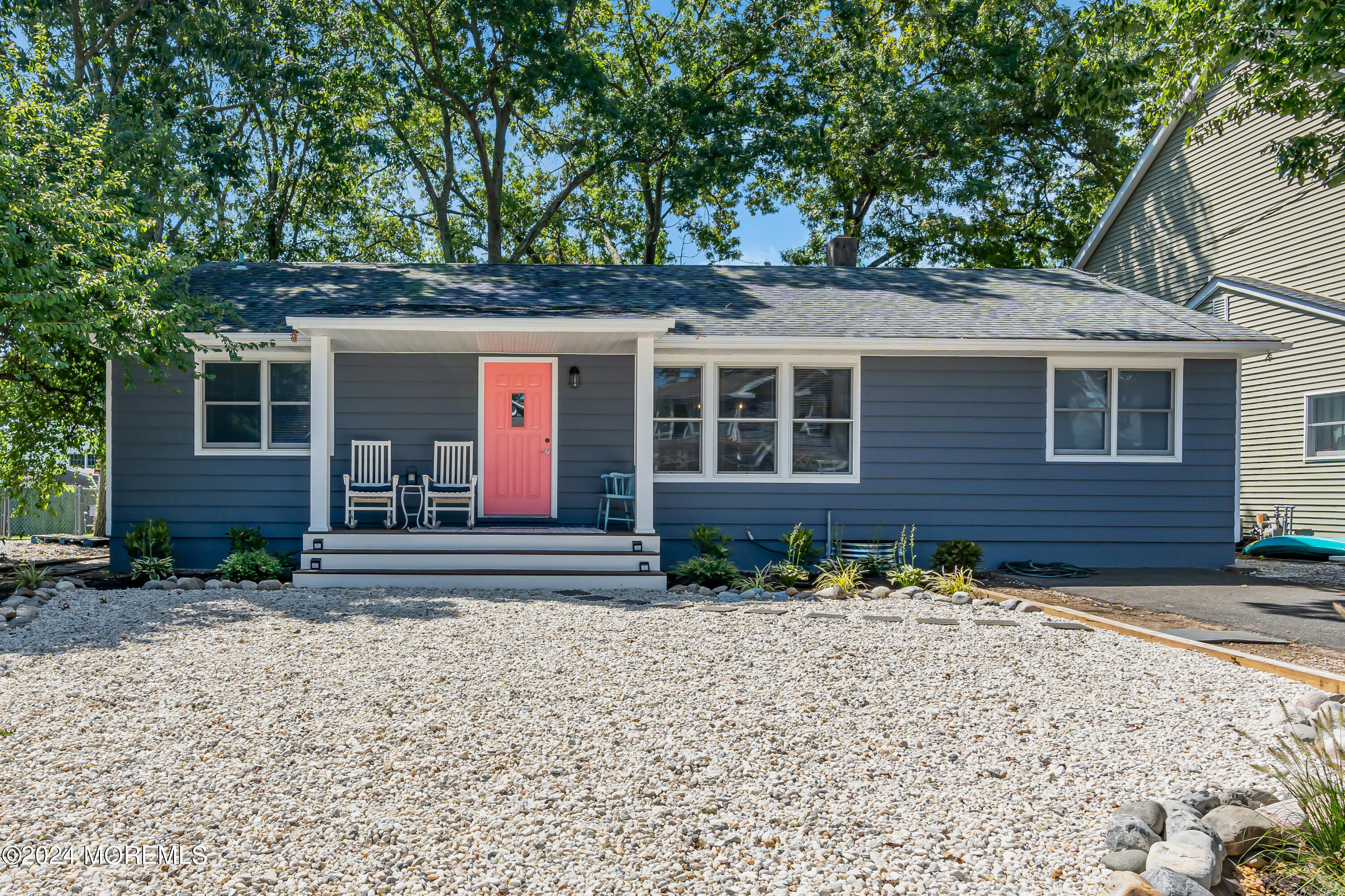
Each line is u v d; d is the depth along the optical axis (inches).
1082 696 218.5
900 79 981.8
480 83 922.1
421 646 260.8
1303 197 598.5
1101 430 477.1
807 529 462.0
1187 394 475.8
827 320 470.0
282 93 780.0
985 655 257.4
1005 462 470.6
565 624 297.6
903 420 469.4
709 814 147.5
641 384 414.9
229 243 844.0
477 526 456.4
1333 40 415.5
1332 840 132.2
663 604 344.5
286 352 455.8
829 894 122.6
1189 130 516.7
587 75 858.8
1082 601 362.6
